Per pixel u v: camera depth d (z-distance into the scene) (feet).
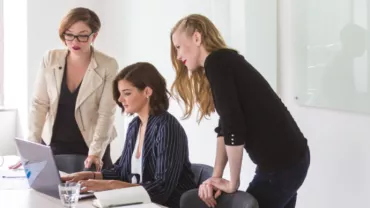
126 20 16.46
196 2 13.07
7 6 16.85
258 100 7.06
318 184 10.53
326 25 10.00
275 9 11.18
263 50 11.30
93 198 7.35
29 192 7.97
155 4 14.92
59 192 6.99
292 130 7.27
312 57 10.40
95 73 10.91
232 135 6.95
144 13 15.52
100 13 17.10
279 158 7.15
